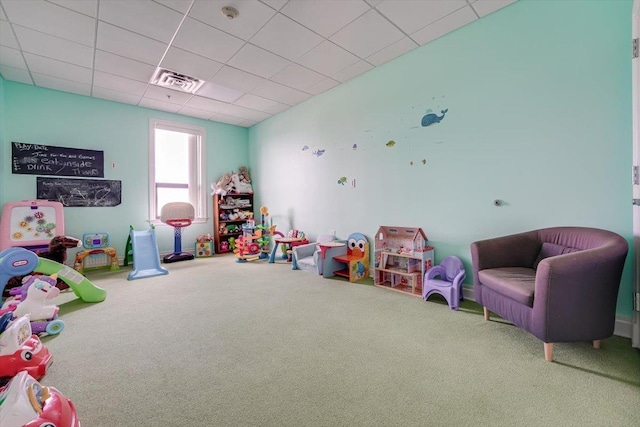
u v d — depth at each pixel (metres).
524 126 2.45
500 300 2.02
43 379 1.57
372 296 2.96
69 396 1.43
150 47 3.08
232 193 5.76
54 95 4.12
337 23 2.73
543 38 2.33
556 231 2.21
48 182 4.06
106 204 4.53
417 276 3.07
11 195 3.80
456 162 2.88
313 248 4.42
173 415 1.30
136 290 3.23
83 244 4.27
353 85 3.89
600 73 2.09
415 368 1.65
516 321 1.87
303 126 4.77
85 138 4.36
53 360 1.76
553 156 2.30
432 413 1.29
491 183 2.65
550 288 1.63
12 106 3.82
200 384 1.52
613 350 1.80
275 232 5.15
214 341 2.00
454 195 2.91
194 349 1.90
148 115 4.97
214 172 5.80
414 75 3.20
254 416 1.29
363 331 2.14
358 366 1.67
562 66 2.25
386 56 3.34
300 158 4.86
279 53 3.24
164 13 2.54
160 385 1.52
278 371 1.63
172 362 1.74
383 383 1.51
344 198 4.10
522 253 2.30
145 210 4.93
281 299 2.89
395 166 3.43
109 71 3.61
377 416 1.28
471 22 2.74
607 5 2.06
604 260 1.64
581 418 1.25
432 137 3.07
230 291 3.17
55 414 1.07
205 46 3.08
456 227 2.90
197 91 4.28
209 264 4.66
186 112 5.21
